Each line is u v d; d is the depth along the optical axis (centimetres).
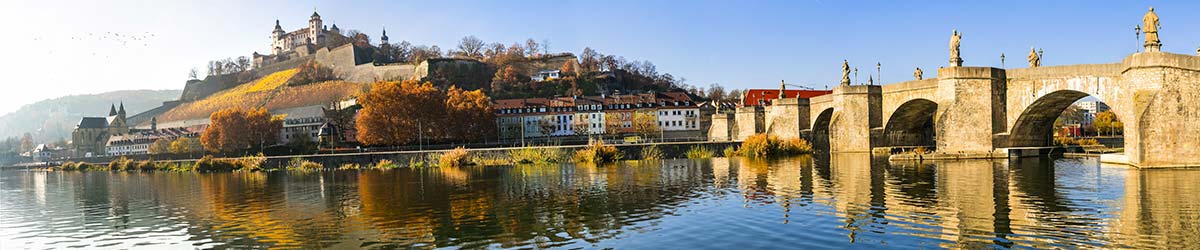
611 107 16775
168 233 2877
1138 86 4662
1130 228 2323
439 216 3077
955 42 6469
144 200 4378
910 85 7419
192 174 7669
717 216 2792
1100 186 3550
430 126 12556
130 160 9844
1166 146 4597
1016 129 6419
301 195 4319
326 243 2503
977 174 4438
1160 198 3034
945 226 2439
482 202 3556
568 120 16812
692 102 17138
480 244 2384
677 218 2786
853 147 8112
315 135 18225
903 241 2189
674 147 8256
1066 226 2389
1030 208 2817
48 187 6234
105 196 4834
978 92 6381
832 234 2333
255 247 2488
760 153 7725
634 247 2252
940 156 6197
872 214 2739
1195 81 4619
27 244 2744
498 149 7869
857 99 8100
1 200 4738
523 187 4331
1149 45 4734
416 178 5566
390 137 12088
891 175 4506
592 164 6900
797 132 9706
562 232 2570
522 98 19375
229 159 8369
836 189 3678
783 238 2294
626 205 3247
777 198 3319
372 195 4156
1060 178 4016
